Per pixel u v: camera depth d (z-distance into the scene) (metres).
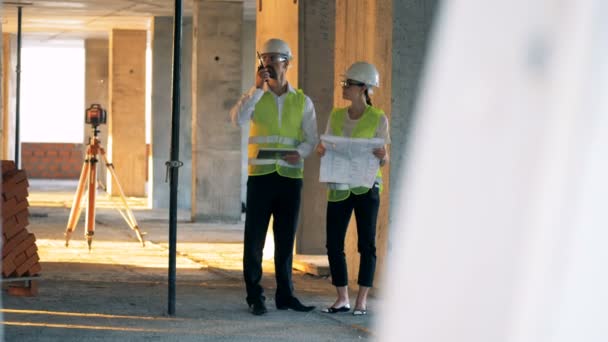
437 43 2.01
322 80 20.48
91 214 22.59
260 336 11.01
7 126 55.78
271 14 21.48
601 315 1.76
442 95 1.96
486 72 1.89
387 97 14.91
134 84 47.31
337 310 12.98
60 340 10.52
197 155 33.19
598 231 1.78
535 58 1.84
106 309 13.05
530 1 1.86
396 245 2.25
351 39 16.02
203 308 13.27
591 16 1.82
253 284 12.75
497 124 1.86
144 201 44.97
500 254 1.83
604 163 1.79
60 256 21.06
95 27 47.88
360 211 12.62
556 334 1.77
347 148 12.36
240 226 32.06
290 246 13.01
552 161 1.81
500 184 1.85
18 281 14.25
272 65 12.66
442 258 1.91
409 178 2.05
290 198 12.75
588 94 1.81
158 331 11.27
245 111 12.52
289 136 12.66
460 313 1.88
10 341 10.43
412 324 1.97
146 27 46.16
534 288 1.79
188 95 40.72
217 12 32.94
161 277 17.47
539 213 1.80
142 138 47.81
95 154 22.88
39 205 40.25
